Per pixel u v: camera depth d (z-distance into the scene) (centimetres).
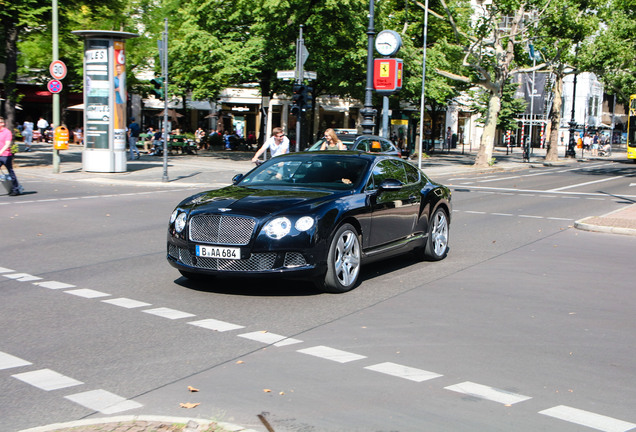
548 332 635
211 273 743
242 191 818
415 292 793
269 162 919
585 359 555
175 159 3406
